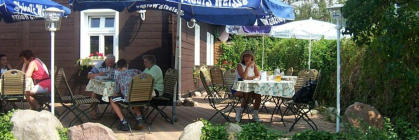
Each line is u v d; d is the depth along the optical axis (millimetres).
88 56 10266
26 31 10383
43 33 10328
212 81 10461
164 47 9992
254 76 7234
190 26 11547
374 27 5078
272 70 15000
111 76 7387
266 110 8547
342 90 8211
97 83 6797
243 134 4949
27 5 6570
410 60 5129
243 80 7102
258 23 8367
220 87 10352
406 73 4910
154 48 10023
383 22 4809
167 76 7266
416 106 5512
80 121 6922
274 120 7449
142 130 6363
